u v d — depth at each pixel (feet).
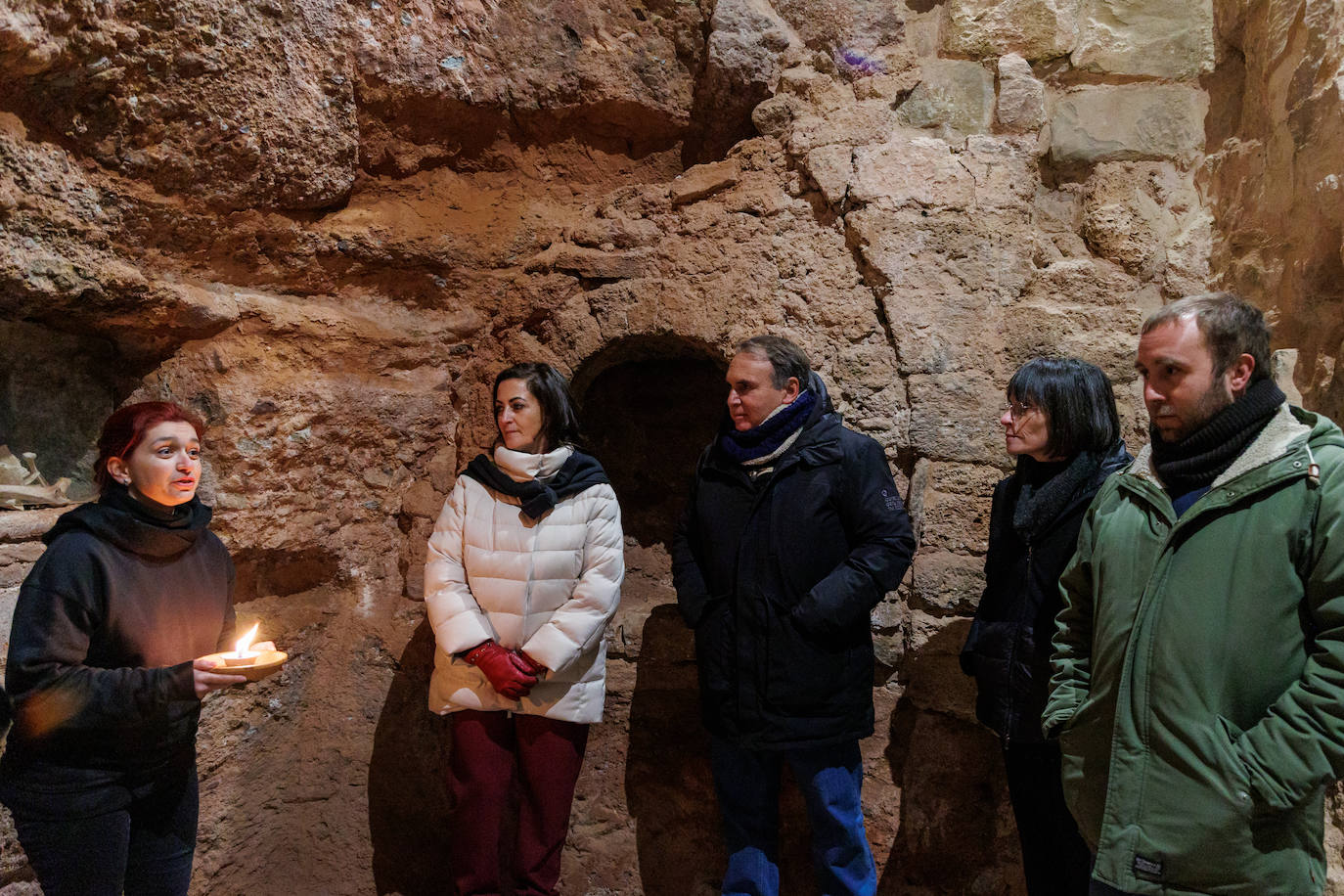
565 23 8.88
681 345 8.93
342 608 8.89
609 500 7.32
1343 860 5.99
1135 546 4.68
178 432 5.32
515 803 8.14
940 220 8.14
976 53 8.61
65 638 4.94
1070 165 8.55
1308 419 4.48
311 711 8.70
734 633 6.92
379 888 8.59
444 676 7.28
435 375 9.10
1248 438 4.48
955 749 7.81
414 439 8.98
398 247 8.69
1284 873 4.11
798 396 7.04
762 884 7.14
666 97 9.06
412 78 8.38
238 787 8.09
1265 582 4.21
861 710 6.83
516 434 7.29
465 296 9.10
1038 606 6.11
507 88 8.81
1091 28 8.55
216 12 6.92
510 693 6.89
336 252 8.41
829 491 6.81
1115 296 8.13
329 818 8.64
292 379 8.16
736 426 7.23
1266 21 7.68
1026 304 8.07
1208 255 8.20
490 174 9.29
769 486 6.85
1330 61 6.72
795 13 8.80
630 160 9.45
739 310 8.39
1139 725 4.43
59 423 7.13
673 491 9.77
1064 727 5.02
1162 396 4.60
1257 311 4.53
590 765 8.60
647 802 8.52
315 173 8.02
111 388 7.54
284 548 8.19
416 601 8.82
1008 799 7.69
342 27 7.98
